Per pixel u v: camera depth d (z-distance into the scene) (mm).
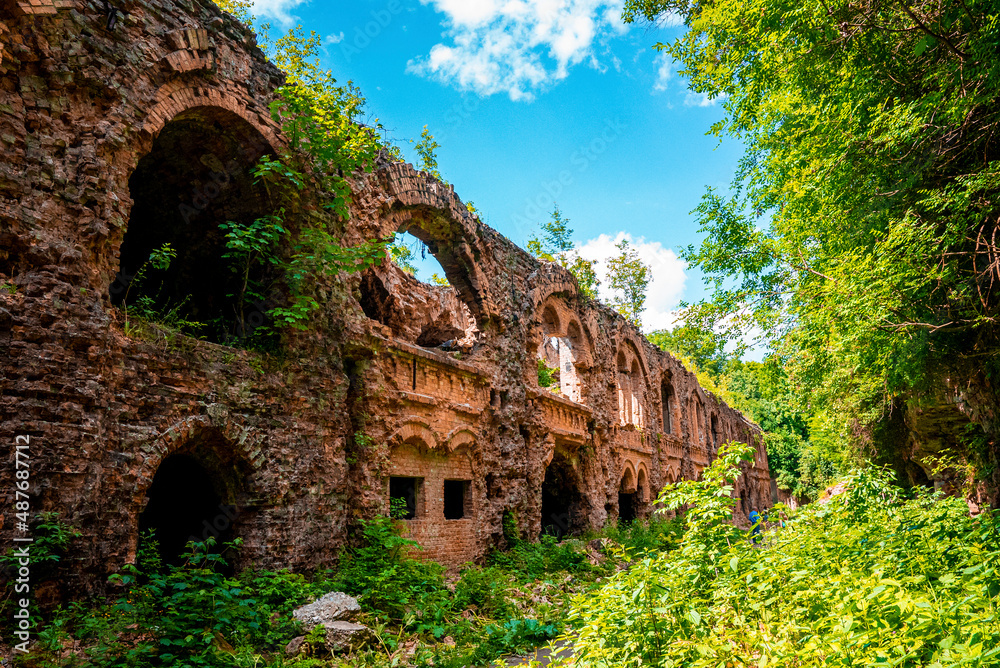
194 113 11297
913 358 12234
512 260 20375
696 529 8078
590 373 24406
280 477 11445
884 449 25156
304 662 8461
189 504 13109
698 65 16953
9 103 8703
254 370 11406
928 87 10734
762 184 16438
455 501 18438
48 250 8617
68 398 8414
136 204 13539
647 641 6352
